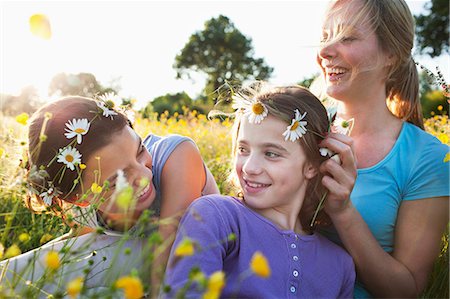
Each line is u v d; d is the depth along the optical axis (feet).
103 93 5.81
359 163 6.08
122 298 4.55
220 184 9.16
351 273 5.47
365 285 5.82
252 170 5.14
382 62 5.99
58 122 5.20
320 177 5.45
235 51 71.51
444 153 5.80
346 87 6.00
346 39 5.91
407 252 5.71
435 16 42.93
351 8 5.97
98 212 5.61
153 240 3.39
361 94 6.04
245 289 4.73
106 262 5.19
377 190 5.83
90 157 5.08
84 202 5.33
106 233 5.55
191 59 70.54
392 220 5.83
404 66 6.28
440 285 6.20
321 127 5.41
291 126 5.09
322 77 7.16
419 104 6.57
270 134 5.14
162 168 5.75
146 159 5.48
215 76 70.69
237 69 71.36
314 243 5.33
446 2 42.22
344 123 5.73
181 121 19.95
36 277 5.03
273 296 4.75
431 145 5.88
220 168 10.70
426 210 5.70
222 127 18.92
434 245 5.72
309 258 5.20
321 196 5.48
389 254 5.85
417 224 5.72
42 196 5.14
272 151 5.14
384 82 6.08
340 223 5.49
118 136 5.16
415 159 5.82
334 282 5.25
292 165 5.20
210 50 71.36
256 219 5.11
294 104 5.25
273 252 4.99
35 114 5.46
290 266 4.99
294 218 5.35
